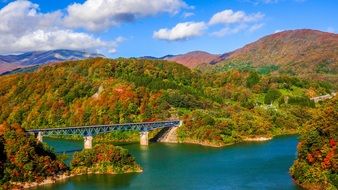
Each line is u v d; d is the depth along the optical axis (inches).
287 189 5748.0
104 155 6943.9
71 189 5915.4
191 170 7101.4
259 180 6279.5
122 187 6003.9
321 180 5595.5
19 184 6023.6
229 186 6013.8
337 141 5679.1
